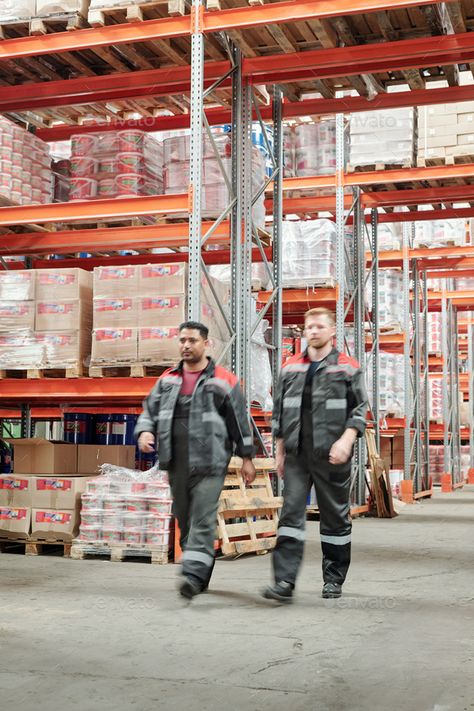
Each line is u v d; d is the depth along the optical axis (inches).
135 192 347.6
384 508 474.0
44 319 307.0
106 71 361.4
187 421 209.9
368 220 556.4
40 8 312.5
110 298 299.7
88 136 356.5
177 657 149.7
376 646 158.6
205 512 207.5
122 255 470.3
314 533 384.5
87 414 387.2
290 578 205.3
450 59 325.7
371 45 320.2
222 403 212.1
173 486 211.0
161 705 121.6
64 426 387.5
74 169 356.2
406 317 589.9
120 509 286.2
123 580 241.0
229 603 203.6
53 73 366.3
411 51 316.5
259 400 370.0
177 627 175.6
